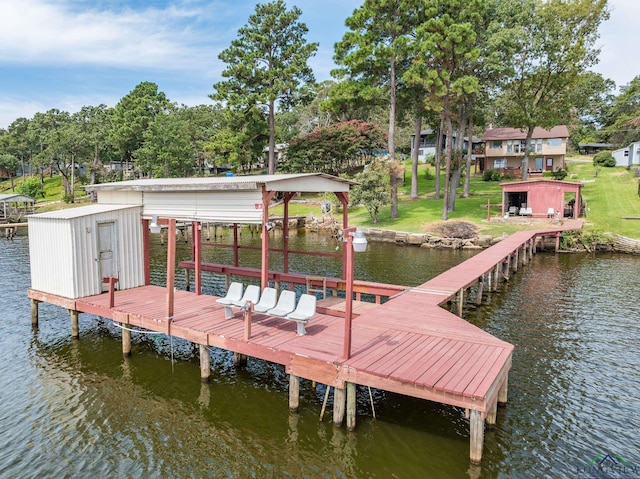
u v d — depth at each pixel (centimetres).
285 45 4047
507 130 5347
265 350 838
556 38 3359
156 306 1141
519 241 2364
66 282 1234
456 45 2762
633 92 6594
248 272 1647
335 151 4731
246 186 1044
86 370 1039
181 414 838
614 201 3481
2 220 4469
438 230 3041
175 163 5309
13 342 1217
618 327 1312
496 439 734
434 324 997
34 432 782
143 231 1390
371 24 3152
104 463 693
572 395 895
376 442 734
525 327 1316
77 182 7138
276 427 786
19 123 8462
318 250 2816
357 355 789
